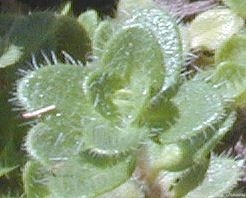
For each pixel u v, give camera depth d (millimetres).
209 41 125
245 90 108
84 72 93
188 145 94
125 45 89
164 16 94
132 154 91
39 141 93
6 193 108
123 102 90
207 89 91
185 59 109
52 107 92
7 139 110
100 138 88
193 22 126
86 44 118
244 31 125
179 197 100
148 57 89
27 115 96
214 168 103
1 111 111
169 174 102
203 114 90
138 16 95
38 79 92
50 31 111
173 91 91
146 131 90
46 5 132
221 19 126
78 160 92
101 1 132
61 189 91
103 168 92
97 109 90
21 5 130
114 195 100
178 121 90
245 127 118
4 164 108
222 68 106
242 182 114
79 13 132
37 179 101
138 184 100
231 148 113
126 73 90
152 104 91
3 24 117
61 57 118
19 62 113
